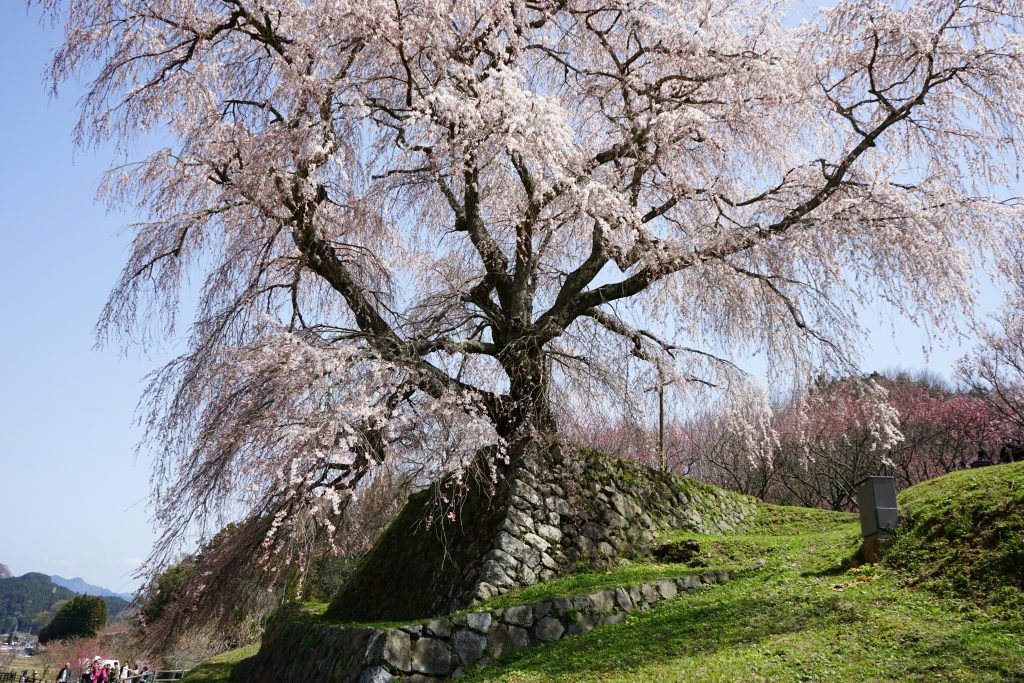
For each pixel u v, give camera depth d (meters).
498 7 10.73
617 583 9.53
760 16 12.37
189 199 10.50
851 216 10.93
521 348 11.58
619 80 12.77
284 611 15.38
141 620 9.49
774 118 12.73
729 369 12.68
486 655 8.26
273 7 10.59
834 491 27.17
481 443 9.70
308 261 11.15
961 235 10.77
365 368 9.38
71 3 9.98
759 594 8.45
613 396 11.91
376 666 7.75
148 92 10.62
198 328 10.07
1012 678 5.04
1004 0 10.78
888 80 12.07
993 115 11.04
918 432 26.59
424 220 12.66
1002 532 7.27
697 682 5.97
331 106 10.19
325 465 8.69
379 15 9.98
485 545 10.45
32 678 28.55
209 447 8.82
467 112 9.80
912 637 6.10
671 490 13.40
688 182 12.97
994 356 24.58
